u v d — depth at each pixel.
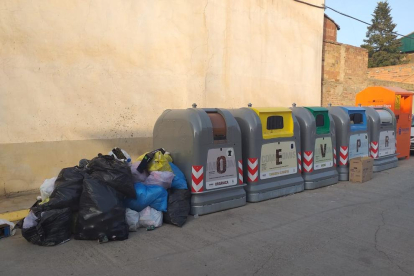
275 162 6.64
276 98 11.38
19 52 6.38
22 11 6.38
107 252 4.19
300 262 3.99
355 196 6.85
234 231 4.95
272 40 11.05
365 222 5.37
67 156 7.00
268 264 3.93
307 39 12.30
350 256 4.16
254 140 6.25
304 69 12.30
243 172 6.43
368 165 8.18
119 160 5.03
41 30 6.61
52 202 4.45
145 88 8.11
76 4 6.99
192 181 5.56
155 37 8.19
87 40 7.18
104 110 7.49
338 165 8.29
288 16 11.51
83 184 4.59
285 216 5.61
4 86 6.25
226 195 5.88
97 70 7.35
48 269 3.76
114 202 4.53
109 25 7.47
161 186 5.19
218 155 5.77
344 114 8.20
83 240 4.51
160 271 3.74
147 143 8.19
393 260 4.06
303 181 7.19
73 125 7.07
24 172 6.50
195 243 4.51
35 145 6.60
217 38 9.45
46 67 6.70
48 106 6.74
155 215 5.04
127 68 7.80
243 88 10.30
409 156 11.98
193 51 8.91
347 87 14.55
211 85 9.42
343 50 14.27
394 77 22.16
